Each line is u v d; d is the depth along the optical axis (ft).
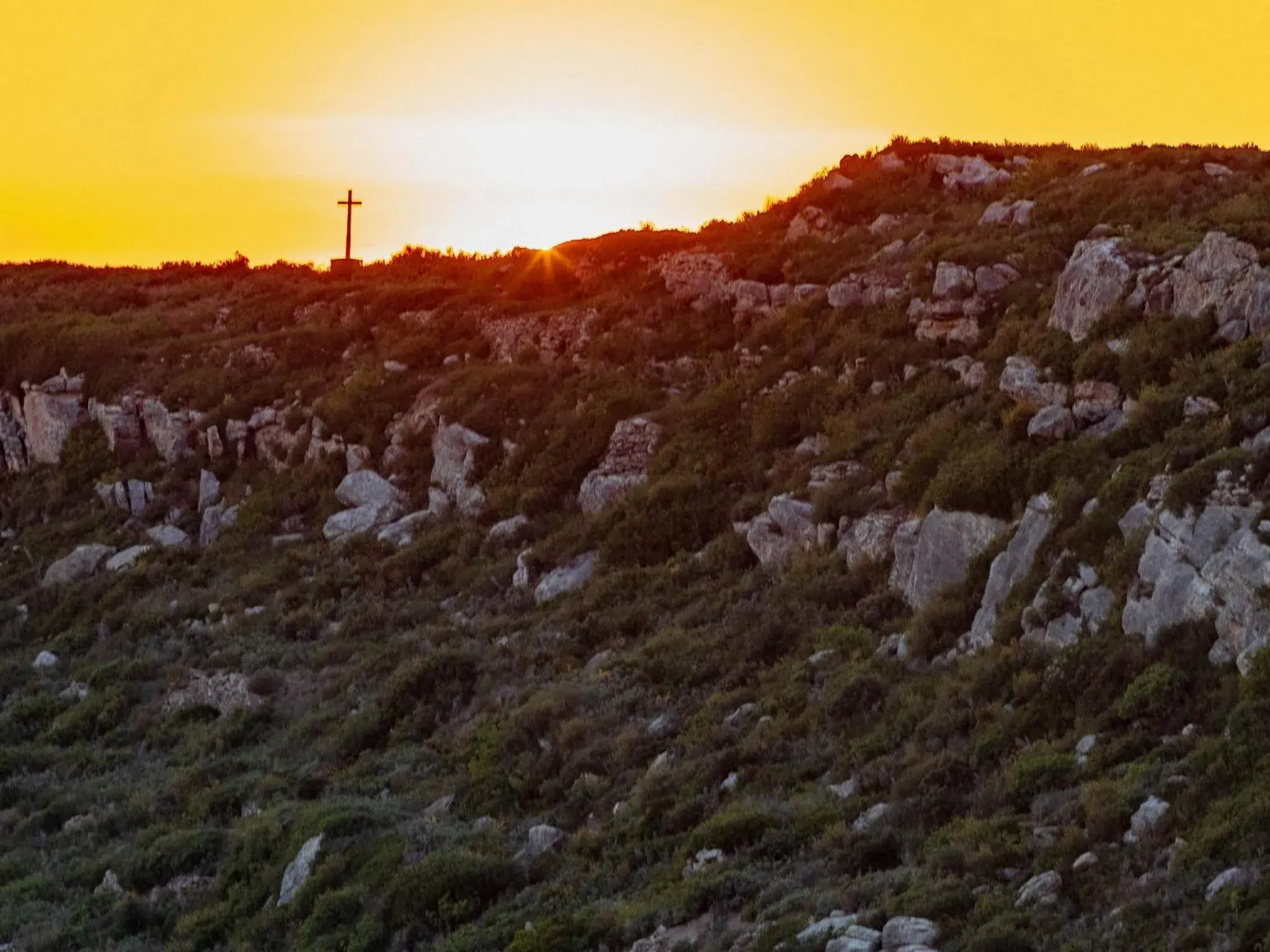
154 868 172.45
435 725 192.03
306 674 217.15
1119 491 149.59
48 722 223.71
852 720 153.89
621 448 237.66
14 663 245.04
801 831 133.69
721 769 152.87
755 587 194.59
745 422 231.09
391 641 218.18
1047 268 222.69
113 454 301.84
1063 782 124.26
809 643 174.91
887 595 175.42
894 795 133.80
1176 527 136.15
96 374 317.22
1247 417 146.61
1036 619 146.61
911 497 184.55
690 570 206.39
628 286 283.18
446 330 292.61
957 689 147.02
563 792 163.32
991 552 162.81
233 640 231.71
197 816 184.14
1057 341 187.01
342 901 148.87
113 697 222.07
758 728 159.02
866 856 125.08
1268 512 127.65
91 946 161.48
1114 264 186.09
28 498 302.04
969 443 183.83
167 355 316.60
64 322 343.46
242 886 163.94
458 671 198.08
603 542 219.20
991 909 107.76
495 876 146.20
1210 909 96.53
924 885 114.01
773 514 200.54
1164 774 115.24
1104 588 142.82
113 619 248.73
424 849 154.92
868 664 161.79
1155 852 107.65
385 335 301.43
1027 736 134.51
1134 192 237.45
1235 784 109.70
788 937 113.09
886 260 247.91
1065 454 166.61
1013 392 186.09
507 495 242.17
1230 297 169.99
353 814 164.76
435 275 352.28
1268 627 121.39
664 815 148.25
